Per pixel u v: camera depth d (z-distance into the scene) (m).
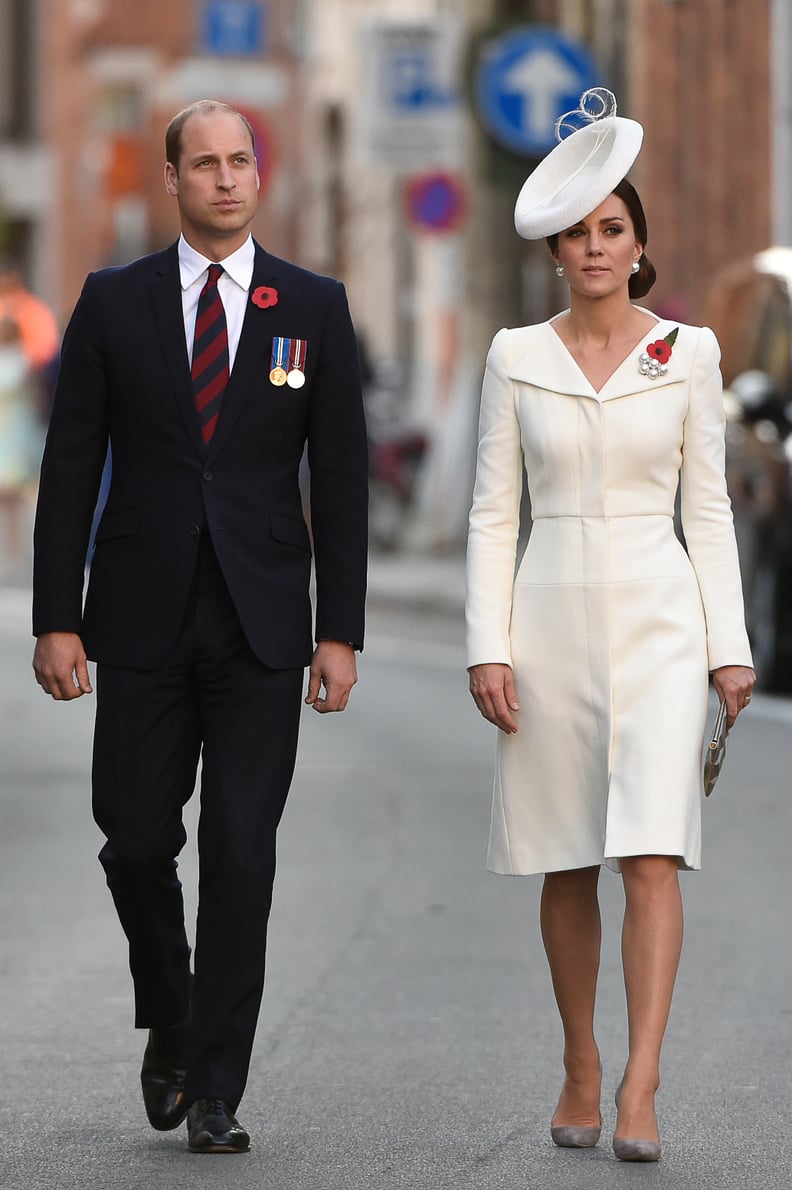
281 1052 25.47
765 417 53.41
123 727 22.16
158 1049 22.69
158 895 22.36
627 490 21.91
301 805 40.38
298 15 157.88
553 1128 22.09
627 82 96.81
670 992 21.48
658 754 21.52
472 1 72.38
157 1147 22.09
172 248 22.38
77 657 22.33
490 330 84.12
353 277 138.00
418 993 27.89
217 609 22.08
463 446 87.19
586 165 22.00
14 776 44.34
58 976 28.95
